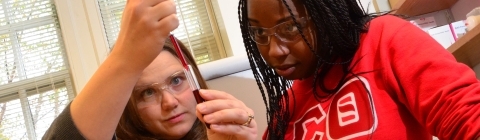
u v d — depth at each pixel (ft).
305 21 2.27
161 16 1.98
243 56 4.32
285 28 2.26
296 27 2.26
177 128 3.23
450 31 5.07
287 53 2.29
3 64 8.04
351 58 2.37
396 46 2.17
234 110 2.27
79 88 7.70
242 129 2.33
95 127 2.14
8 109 7.78
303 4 2.27
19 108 7.79
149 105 3.23
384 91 2.21
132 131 3.35
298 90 2.72
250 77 4.24
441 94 1.86
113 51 2.15
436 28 5.08
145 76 3.21
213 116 2.24
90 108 2.15
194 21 8.00
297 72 2.41
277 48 2.27
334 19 2.27
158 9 1.97
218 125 2.26
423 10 5.56
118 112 2.16
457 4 5.51
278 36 2.27
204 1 8.10
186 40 7.78
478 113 1.71
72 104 2.25
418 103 1.99
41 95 7.86
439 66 1.94
